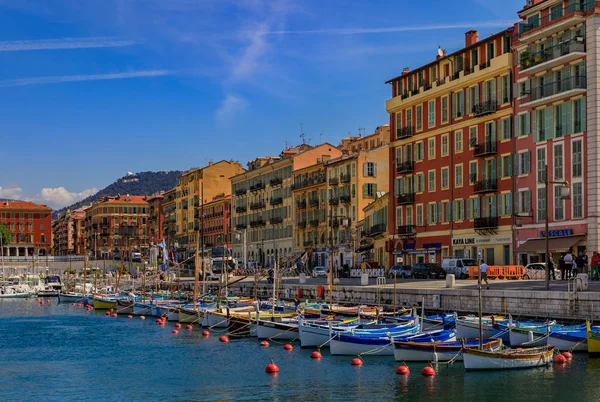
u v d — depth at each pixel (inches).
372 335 1889.8
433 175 3690.9
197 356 1990.7
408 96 3875.5
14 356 2080.5
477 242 3368.6
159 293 4128.9
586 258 2652.6
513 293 2047.2
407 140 3897.6
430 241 3700.8
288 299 3250.5
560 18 2856.8
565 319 1894.7
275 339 2217.0
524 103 3080.7
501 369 1601.9
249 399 1451.8
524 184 3093.0
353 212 4906.5
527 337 1790.1
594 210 2746.1
